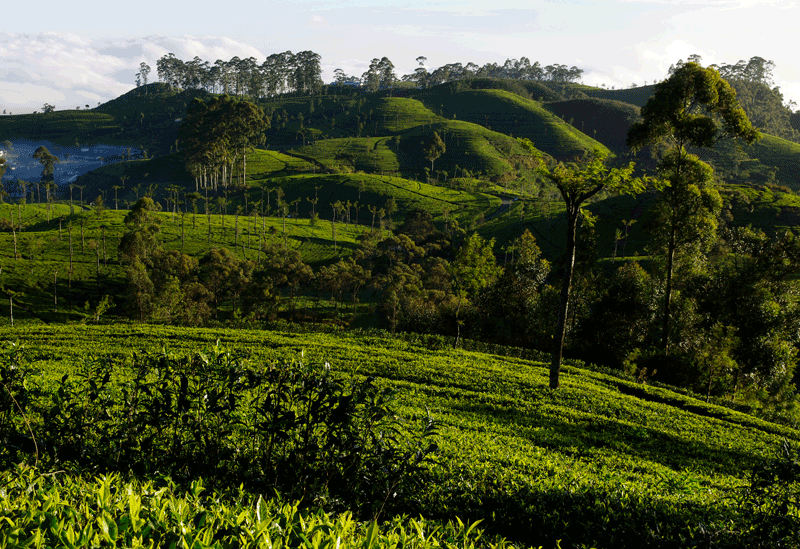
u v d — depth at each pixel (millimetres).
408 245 109250
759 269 42938
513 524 9555
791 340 41344
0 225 138000
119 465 8555
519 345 54281
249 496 7117
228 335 37188
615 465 16750
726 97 40625
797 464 7262
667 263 45188
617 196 118500
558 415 23547
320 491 7898
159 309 75688
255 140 197000
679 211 42719
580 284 51438
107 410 9359
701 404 29578
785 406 39750
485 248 43375
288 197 192000
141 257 102250
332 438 8047
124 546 3408
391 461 8117
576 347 47062
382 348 36688
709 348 40438
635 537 9031
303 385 8297
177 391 8758
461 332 53156
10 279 93938
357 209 173625
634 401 28359
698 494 13234
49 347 31016
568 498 10172
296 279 92188
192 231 139500
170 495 4652
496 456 14000
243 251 128125
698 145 41812
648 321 47344
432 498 9727
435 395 25500
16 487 4875
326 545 3789
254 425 8836
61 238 123312
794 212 99250
